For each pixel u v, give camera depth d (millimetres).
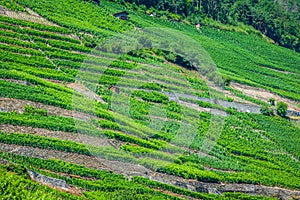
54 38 88625
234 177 64500
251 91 103812
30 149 54156
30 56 78312
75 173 52562
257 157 75250
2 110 59750
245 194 62531
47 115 61719
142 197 50531
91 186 51094
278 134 87188
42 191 44438
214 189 60062
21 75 68938
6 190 42312
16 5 95875
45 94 66125
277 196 65750
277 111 95500
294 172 74812
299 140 87500
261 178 67812
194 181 59875
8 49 77875
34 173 48625
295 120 96188
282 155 80000
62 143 55938
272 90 107625
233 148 73750
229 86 99562
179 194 56125
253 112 92062
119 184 52625
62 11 103750
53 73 74938
